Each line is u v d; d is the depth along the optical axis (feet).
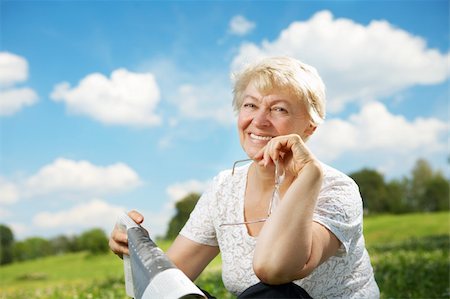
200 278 24.40
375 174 119.55
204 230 9.87
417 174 118.93
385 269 24.66
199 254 10.02
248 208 9.20
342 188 8.57
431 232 88.38
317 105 8.85
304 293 8.02
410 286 19.65
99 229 90.38
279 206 7.73
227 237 9.25
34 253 90.33
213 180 9.96
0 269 82.74
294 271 7.64
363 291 8.82
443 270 23.50
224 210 9.43
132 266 8.54
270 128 8.77
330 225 8.10
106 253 87.81
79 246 89.76
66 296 26.08
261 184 9.07
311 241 7.73
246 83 9.08
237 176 9.54
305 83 8.68
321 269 8.47
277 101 8.70
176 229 84.53
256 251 7.73
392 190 118.52
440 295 18.11
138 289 8.05
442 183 117.91
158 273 7.72
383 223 96.37
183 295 7.20
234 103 9.36
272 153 8.13
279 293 7.84
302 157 7.89
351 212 8.41
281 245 7.55
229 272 9.18
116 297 22.38
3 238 90.63
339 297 8.66
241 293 8.47
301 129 8.89
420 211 117.29
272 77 8.68
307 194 7.66
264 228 7.77
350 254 8.64
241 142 9.16
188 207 85.40
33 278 71.67
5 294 40.47
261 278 7.78
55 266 80.12
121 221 9.29
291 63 8.80
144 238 8.66
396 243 51.47
